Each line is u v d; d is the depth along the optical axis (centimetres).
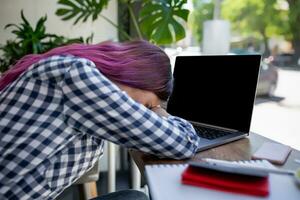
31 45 152
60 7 191
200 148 73
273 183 46
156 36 149
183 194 43
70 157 62
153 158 67
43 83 59
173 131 64
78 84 56
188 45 178
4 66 154
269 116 136
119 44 70
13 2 186
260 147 76
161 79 69
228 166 47
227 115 94
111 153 160
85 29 197
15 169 59
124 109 57
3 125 59
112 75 63
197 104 105
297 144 112
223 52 164
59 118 59
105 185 192
